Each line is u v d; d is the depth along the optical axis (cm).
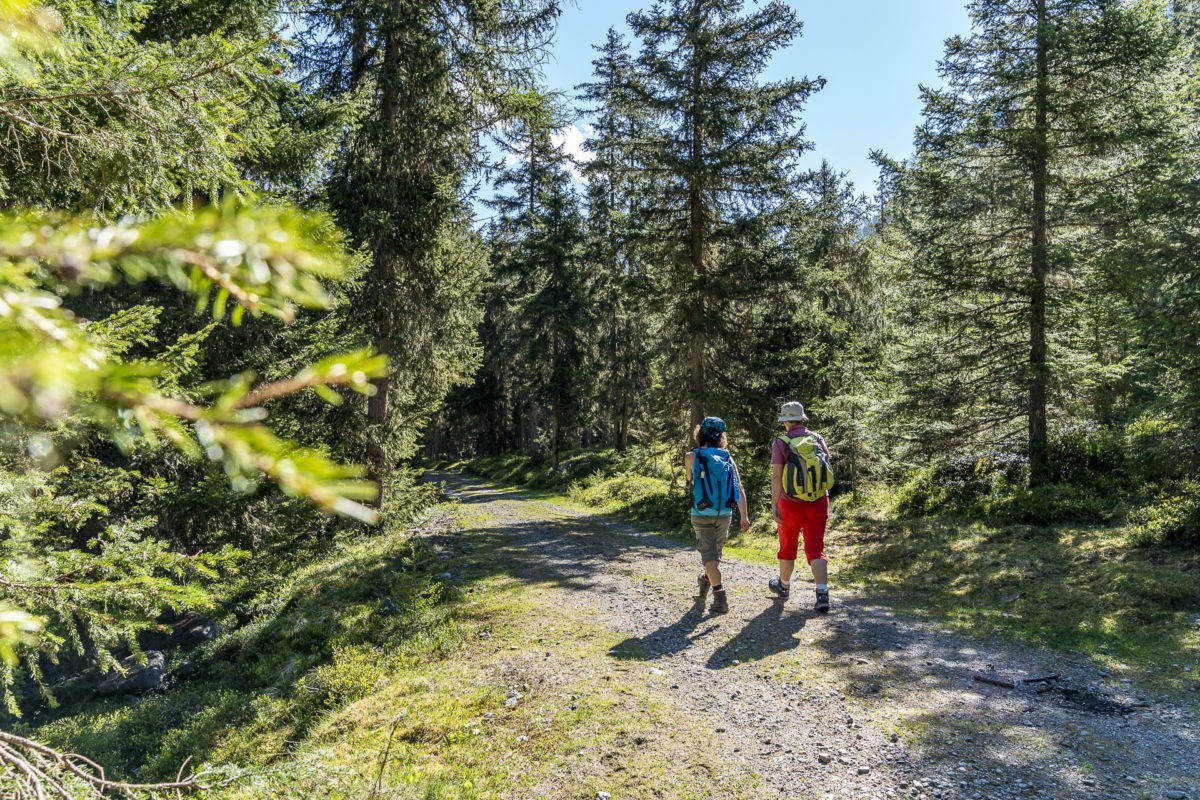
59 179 275
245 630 879
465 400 4134
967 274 1180
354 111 913
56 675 864
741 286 1568
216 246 49
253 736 534
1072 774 333
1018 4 1185
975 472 1238
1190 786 318
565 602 690
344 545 1177
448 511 1628
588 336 3162
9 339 48
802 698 434
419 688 507
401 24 1186
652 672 484
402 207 1274
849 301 2116
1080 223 1124
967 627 581
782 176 1535
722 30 1543
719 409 1620
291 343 990
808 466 617
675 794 337
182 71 264
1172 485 852
